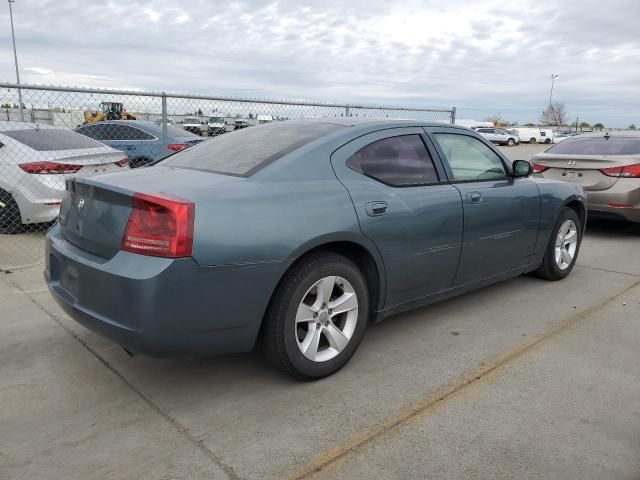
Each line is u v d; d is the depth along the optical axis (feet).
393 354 12.03
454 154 13.60
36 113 26.86
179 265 8.55
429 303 13.05
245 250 9.09
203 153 12.22
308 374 10.41
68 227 10.48
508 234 14.65
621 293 16.58
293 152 10.75
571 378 10.94
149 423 9.23
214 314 9.03
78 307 9.53
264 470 8.01
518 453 8.43
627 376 11.05
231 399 10.03
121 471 7.97
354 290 10.86
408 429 9.07
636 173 23.29
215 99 24.08
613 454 8.43
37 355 11.75
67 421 9.28
